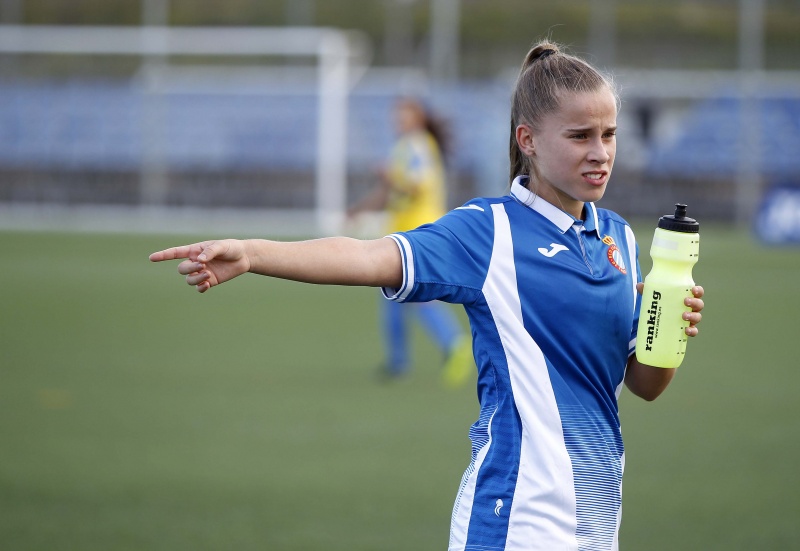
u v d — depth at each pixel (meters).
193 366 31.12
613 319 9.25
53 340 35.38
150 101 87.19
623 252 9.74
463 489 9.20
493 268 9.03
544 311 8.98
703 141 85.38
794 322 40.75
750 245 72.62
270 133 86.62
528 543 8.67
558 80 8.97
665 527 16.62
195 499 18.16
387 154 86.50
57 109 87.44
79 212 86.38
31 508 17.56
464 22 105.69
